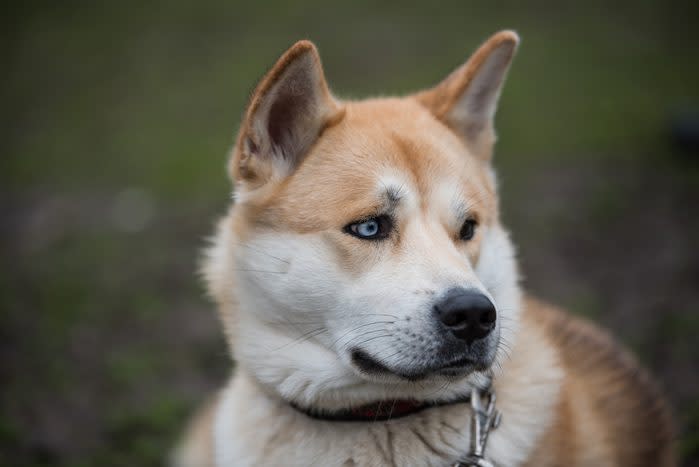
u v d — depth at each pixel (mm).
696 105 10555
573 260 6734
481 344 2682
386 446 2861
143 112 12367
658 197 7844
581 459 3072
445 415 2891
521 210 7926
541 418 2951
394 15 16906
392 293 2764
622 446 3350
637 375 3746
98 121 12094
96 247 7715
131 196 9148
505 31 3277
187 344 5805
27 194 9414
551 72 13000
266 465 3006
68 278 6934
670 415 3809
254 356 3049
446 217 2979
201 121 11789
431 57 13828
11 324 6035
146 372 5398
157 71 14266
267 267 2949
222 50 15180
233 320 3133
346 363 2836
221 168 9859
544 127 10516
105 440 4680
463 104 3361
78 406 5012
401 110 3311
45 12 17922
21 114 12531
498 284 3168
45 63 14906
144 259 7375
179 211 8586
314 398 2943
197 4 18281
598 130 10188
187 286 6801
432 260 2801
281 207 2957
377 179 2912
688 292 5895
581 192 8227
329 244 2863
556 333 3682
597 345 3768
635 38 14672
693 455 4008
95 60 15016
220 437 3275
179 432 4695
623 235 7105
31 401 5000
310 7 17812
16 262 7391
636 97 11414
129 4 18422
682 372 4832
